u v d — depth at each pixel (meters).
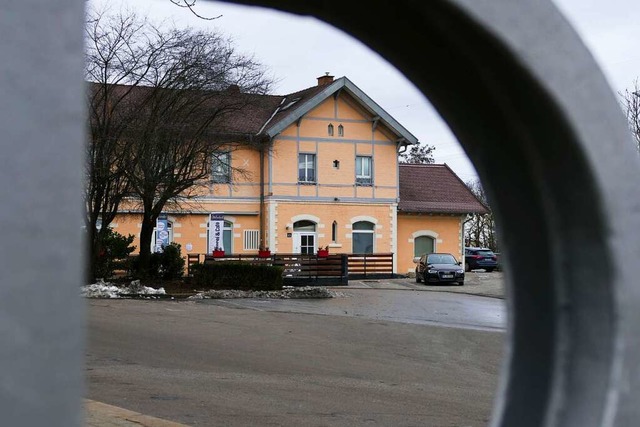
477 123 3.00
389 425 8.00
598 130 2.77
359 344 14.61
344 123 42.81
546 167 2.88
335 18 2.79
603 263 2.83
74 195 2.08
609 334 2.82
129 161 25.55
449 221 46.38
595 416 2.78
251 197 41.28
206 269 28.58
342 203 42.62
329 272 33.66
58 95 2.07
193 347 13.55
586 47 2.74
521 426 2.95
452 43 2.71
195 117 26.91
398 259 44.88
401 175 47.78
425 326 17.56
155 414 8.15
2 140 1.99
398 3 2.59
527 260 3.06
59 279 2.05
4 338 1.97
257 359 12.46
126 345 13.52
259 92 29.00
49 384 2.03
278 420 8.03
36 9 2.04
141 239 29.30
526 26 2.63
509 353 3.05
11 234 2.00
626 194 2.81
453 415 8.59
